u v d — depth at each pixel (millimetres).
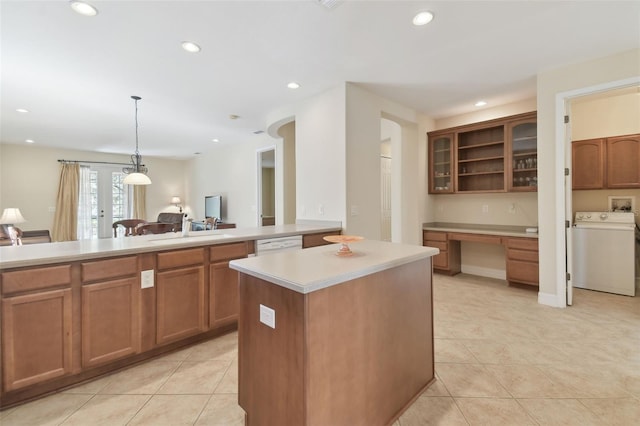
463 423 1545
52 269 1756
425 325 1871
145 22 2186
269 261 1575
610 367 2035
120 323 2020
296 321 1217
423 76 3213
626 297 3479
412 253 1780
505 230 4234
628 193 3814
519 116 3871
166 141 6449
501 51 2701
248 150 6520
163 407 1684
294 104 4000
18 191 6633
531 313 3016
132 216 8094
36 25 2195
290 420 1251
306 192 3842
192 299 2379
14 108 4133
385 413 1545
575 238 3889
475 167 4539
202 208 8258
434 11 2113
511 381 1899
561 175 3094
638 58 2650
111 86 3375
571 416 1574
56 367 1778
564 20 2238
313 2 2000
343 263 1514
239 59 2781
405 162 4719
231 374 2016
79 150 7355
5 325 1628
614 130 3807
